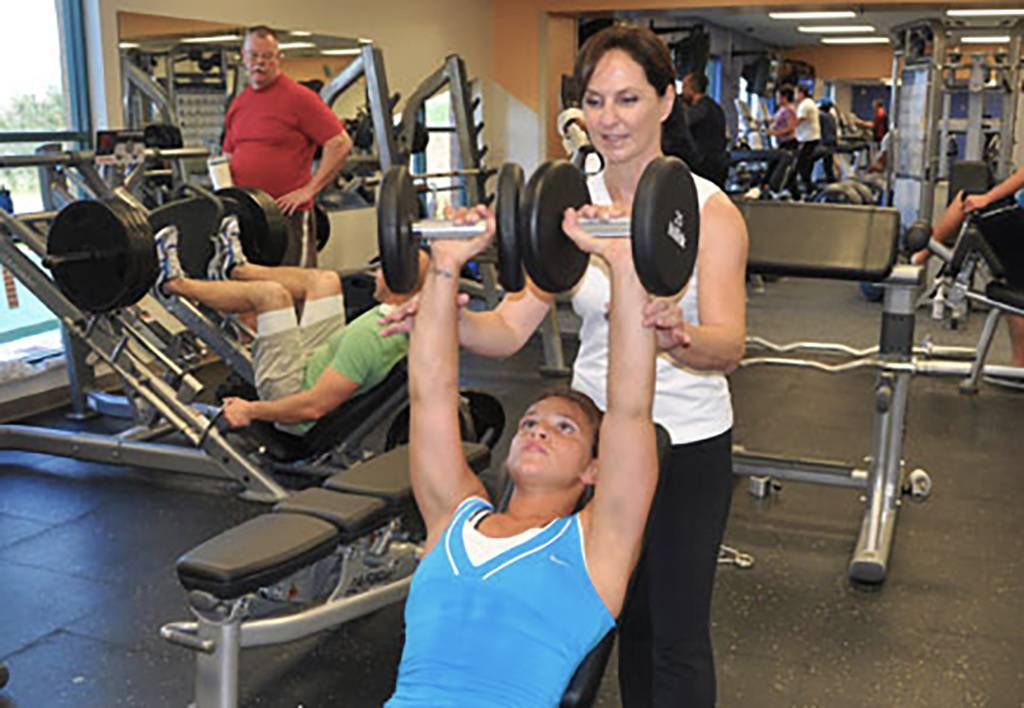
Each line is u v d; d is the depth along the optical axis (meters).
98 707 2.14
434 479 1.43
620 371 1.29
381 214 1.23
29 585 2.70
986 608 2.59
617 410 1.31
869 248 2.77
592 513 1.36
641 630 1.61
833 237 2.81
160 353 3.46
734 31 13.66
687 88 5.44
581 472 1.46
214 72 5.34
